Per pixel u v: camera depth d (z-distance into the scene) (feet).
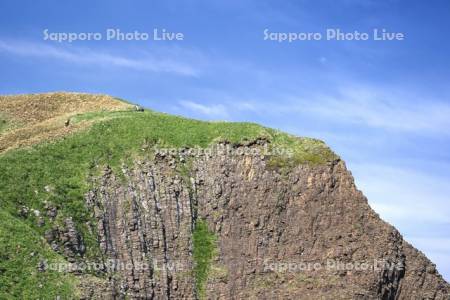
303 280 470.39
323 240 482.69
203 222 488.02
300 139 516.32
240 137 510.17
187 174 497.46
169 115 540.11
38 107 582.76
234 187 495.41
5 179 450.71
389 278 481.05
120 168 486.38
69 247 435.94
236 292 467.52
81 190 465.06
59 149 487.61
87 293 413.18
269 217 488.02
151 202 478.18
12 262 402.31
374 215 492.13
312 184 495.41
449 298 494.18
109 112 552.82
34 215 440.04
